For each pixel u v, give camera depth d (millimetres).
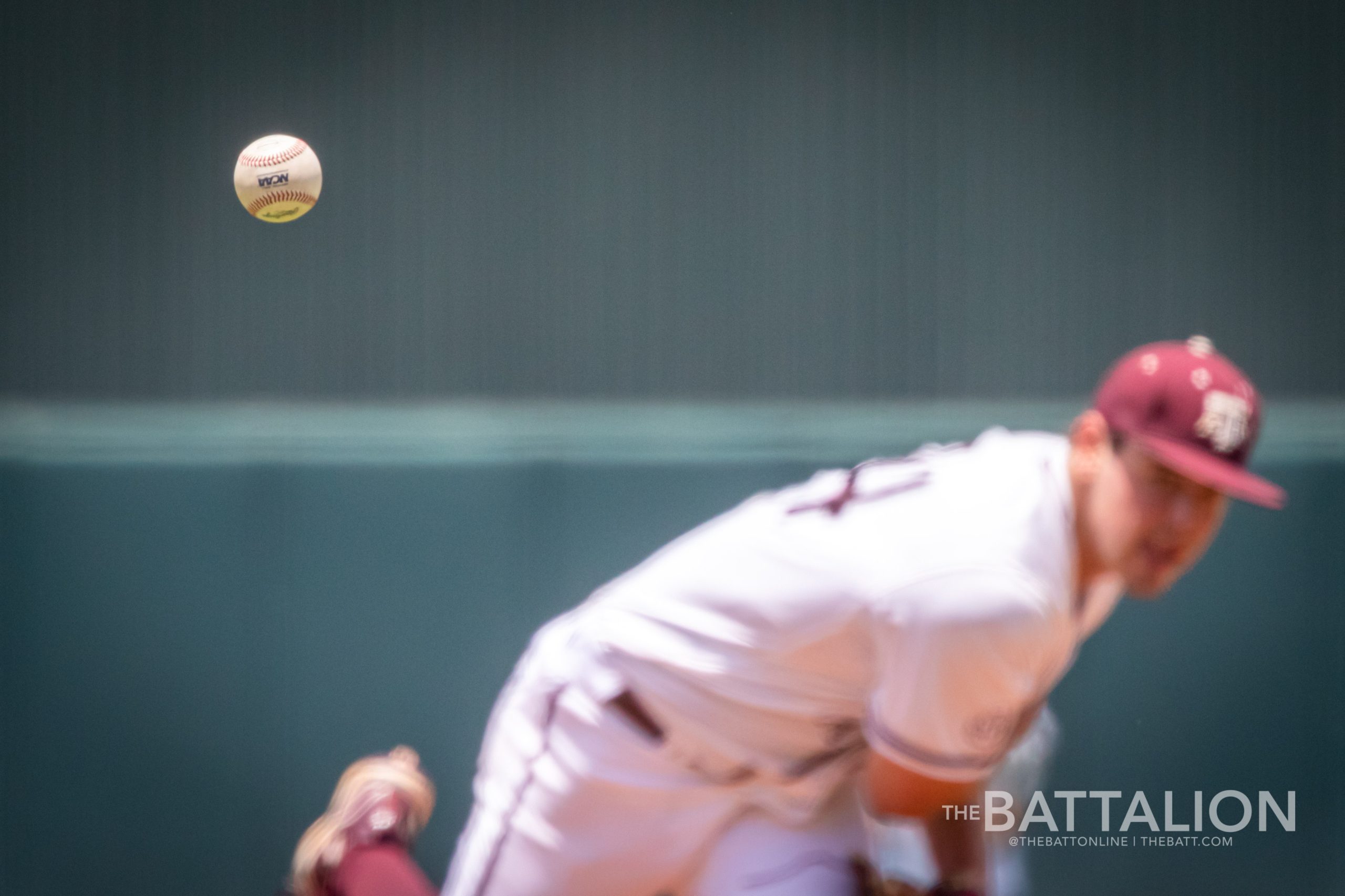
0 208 16406
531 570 15094
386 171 16984
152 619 14555
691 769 6512
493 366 16938
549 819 6805
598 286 17188
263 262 16703
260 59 16969
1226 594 14922
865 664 5895
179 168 16703
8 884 14078
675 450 15625
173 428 15156
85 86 16656
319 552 14820
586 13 17375
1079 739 14547
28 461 14633
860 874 6535
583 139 17281
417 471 15047
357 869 7391
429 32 17156
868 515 5777
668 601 6367
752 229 17453
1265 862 14461
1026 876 14023
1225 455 5137
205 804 14359
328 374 16719
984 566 5336
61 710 14336
